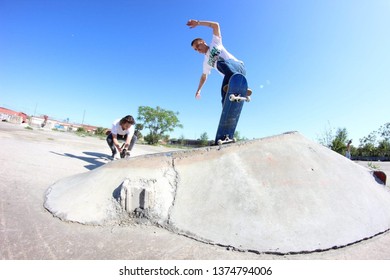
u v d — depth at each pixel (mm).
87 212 2135
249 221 2002
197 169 2619
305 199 2291
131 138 5168
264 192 2316
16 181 2889
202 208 2164
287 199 2256
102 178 2635
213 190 2354
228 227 1942
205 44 3863
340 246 1809
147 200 2127
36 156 4570
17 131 10852
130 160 2797
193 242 1791
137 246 1693
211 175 2533
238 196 2260
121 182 2484
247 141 2979
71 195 2453
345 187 2656
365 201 2570
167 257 1583
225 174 2527
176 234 1896
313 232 1928
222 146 2871
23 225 1845
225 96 3432
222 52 3543
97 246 1660
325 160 3039
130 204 2148
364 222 2195
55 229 1849
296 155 2908
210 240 1806
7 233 1695
